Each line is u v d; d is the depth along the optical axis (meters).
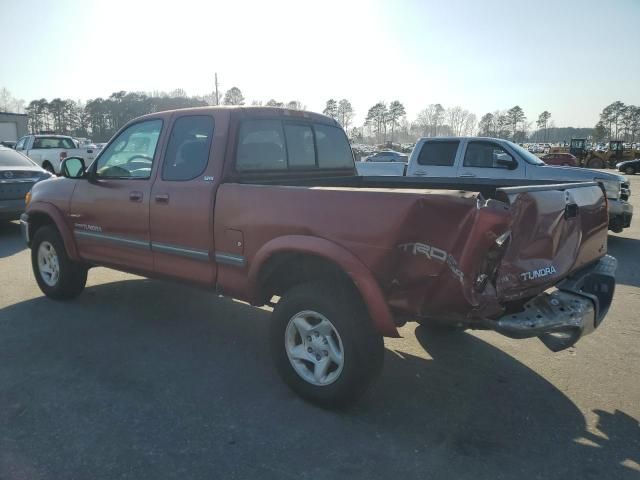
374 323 3.17
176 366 4.17
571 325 3.25
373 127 122.62
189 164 4.26
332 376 3.46
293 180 4.72
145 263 4.67
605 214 4.11
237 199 3.83
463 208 2.84
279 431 3.25
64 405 3.52
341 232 3.25
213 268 4.13
